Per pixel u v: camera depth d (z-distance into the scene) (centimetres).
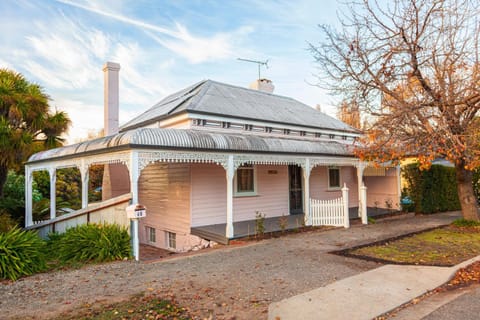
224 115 1148
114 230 810
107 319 411
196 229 1065
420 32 937
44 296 515
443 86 923
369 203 1650
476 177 1602
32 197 1466
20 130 1225
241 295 495
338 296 484
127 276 620
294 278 579
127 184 1496
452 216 1407
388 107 1045
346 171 1634
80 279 608
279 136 1330
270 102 1527
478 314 414
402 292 502
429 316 415
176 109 1184
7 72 1279
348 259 708
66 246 804
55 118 1338
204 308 444
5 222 1089
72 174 2089
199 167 1123
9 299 504
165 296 495
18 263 650
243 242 935
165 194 1228
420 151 955
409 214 1484
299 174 1442
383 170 1576
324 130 1484
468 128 933
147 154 821
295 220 1234
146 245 1323
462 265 638
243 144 995
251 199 1253
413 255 733
